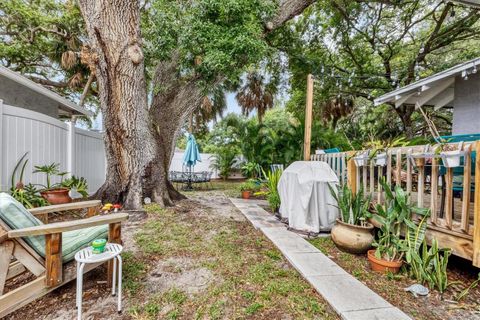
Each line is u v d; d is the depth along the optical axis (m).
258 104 12.50
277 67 10.03
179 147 18.78
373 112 12.99
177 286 2.07
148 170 4.86
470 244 2.07
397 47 9.81
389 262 2.31
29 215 1.74
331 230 3.23
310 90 4.92
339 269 2.38
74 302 1.83
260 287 2.07
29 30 8.51
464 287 2.12
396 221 2.48
